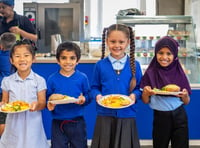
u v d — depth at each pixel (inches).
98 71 81.5
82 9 205.8
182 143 81.5
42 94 79.1
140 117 115.3
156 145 83.7
